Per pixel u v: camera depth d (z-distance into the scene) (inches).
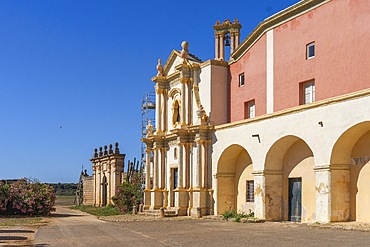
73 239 669.3
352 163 773.3
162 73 1328.7
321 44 868.0
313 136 796.6
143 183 1480.1
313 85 891.4
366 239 567.2
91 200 2255.2
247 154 1068.5
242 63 1104.8
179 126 1224.2
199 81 1192.2
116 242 624.7
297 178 901.8
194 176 1154.0
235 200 1099.3
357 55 794.8
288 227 773.9
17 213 1309.1
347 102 735.1
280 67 963.3
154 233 745.0
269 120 911.7
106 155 2014.0
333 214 759.7
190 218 1085.1
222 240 616.7
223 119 1145.4
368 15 782.5
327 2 861.8
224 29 1282.0
